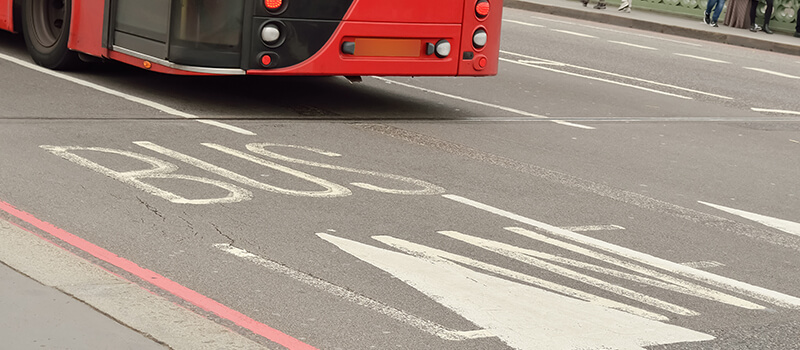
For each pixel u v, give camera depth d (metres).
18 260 5.31
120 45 10.09
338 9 9.66
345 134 9.24
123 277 5.29
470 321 5.05
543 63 15.88
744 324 5.31
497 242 6.36
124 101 9.82
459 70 10.33
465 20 10.25
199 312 4.93
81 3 10.55
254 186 7.19
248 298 5.16
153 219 6.28
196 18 9.36
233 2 9.37
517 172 8.34
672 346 4.91
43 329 4.47
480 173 8.20
